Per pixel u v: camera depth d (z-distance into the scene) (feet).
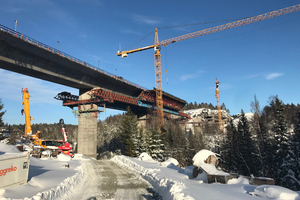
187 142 220.84
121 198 39.75
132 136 198.59
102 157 366.02
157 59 369.71
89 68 201.87
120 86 271.28
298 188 132.87
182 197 32.24
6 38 137.28
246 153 161.07
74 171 67.21
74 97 254.47
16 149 93.61
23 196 31.91
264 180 44.34
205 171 52.06
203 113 639.76
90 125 228.43
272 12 323.78
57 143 132.67
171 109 407.44
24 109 139.44
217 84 522.88
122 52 394.73
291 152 147.64
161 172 64.85
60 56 171.01
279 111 161.38
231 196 32.81
